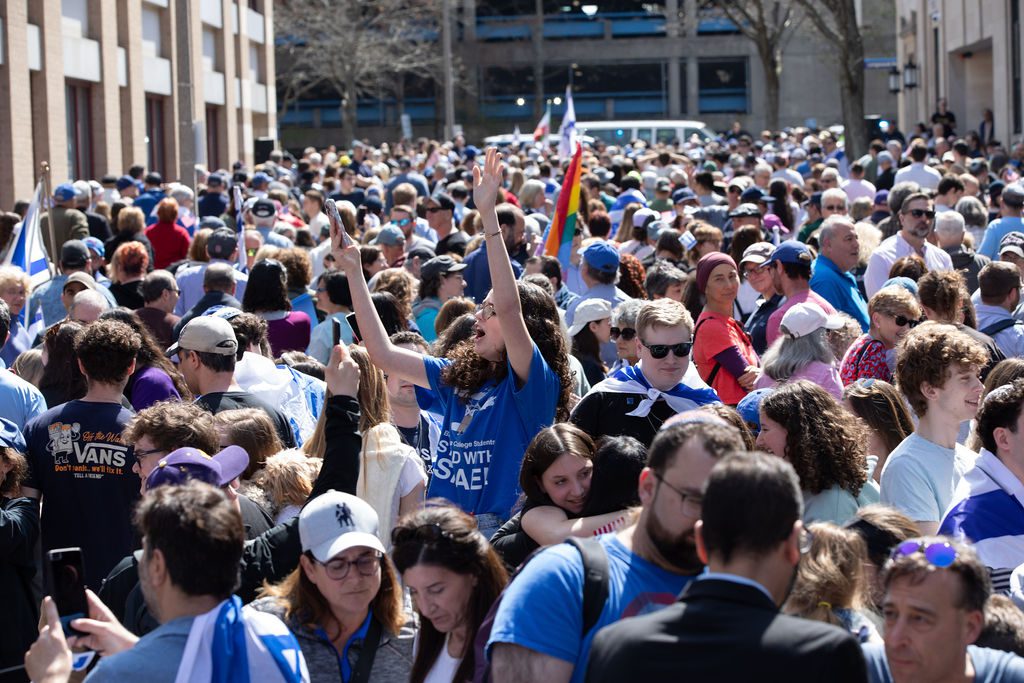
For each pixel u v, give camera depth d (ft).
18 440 21.39
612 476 16.06
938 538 11.66
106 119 100.27
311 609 14.61
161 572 12.62
